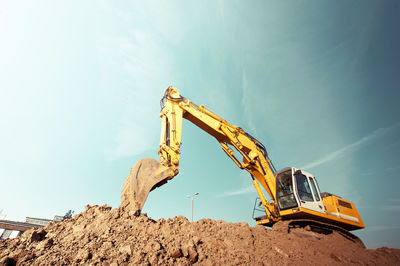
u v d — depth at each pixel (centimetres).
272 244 700
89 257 455
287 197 918
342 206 960
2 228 2720
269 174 1038
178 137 859
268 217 989
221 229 732
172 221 699
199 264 505
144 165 741
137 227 601
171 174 738
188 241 568
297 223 898
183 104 955
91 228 588
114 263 430
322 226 910
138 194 690
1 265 400
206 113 1034
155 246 507
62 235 557
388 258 664
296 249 693
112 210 664
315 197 916
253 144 1078
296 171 944
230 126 1050
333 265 620
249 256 586
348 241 816
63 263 425
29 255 437
